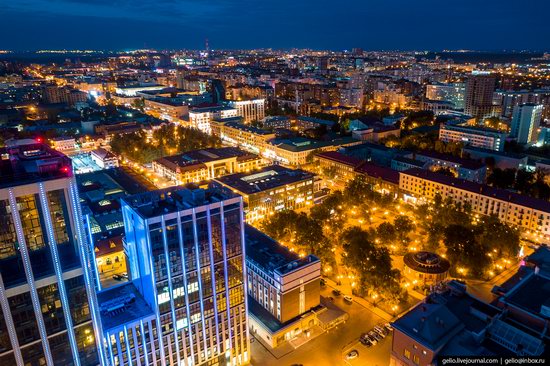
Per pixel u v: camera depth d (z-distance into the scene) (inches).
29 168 3538.4
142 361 4803.2
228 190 5290.4
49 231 3351.4
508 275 7534.5
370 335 6028.5
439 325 4692.4
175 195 5226.4
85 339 3759.8
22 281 3326.8
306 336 6131.9
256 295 6624.0
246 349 5659.5
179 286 4842.5
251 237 7391.7
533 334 4653.1
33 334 3474.4
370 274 6756.9
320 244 7839.6
